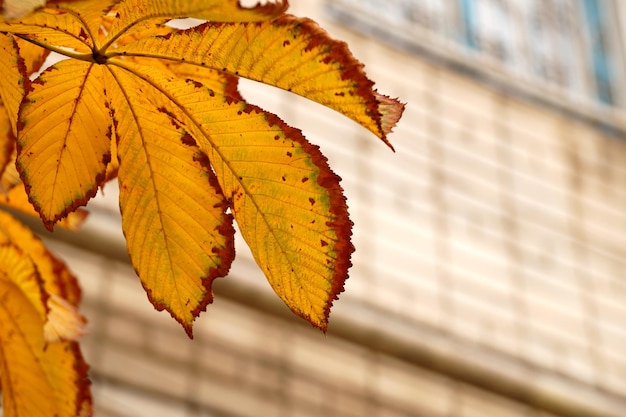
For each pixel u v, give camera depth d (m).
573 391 4.88
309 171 0.60
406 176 5.00
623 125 5.86
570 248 5.35
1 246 0.80
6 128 0.68
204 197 0.62
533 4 5.86
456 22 5.59
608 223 5.57
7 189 0.76
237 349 4.18
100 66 0.59
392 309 4.62
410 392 4.51
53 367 0.80
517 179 5.38
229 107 0.60
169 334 4.04
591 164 5.69
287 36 0.56
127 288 4.00
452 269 4.91
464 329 4.79
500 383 4.71
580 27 5.95
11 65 0.59
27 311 0.80
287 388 4.22
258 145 0.60
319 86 0.57
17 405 0.80
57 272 0.82
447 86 5.39
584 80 5.86
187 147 0.61
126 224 0.63
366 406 4.37
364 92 0.56
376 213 4.81
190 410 3.93
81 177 0.62
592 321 5.20
